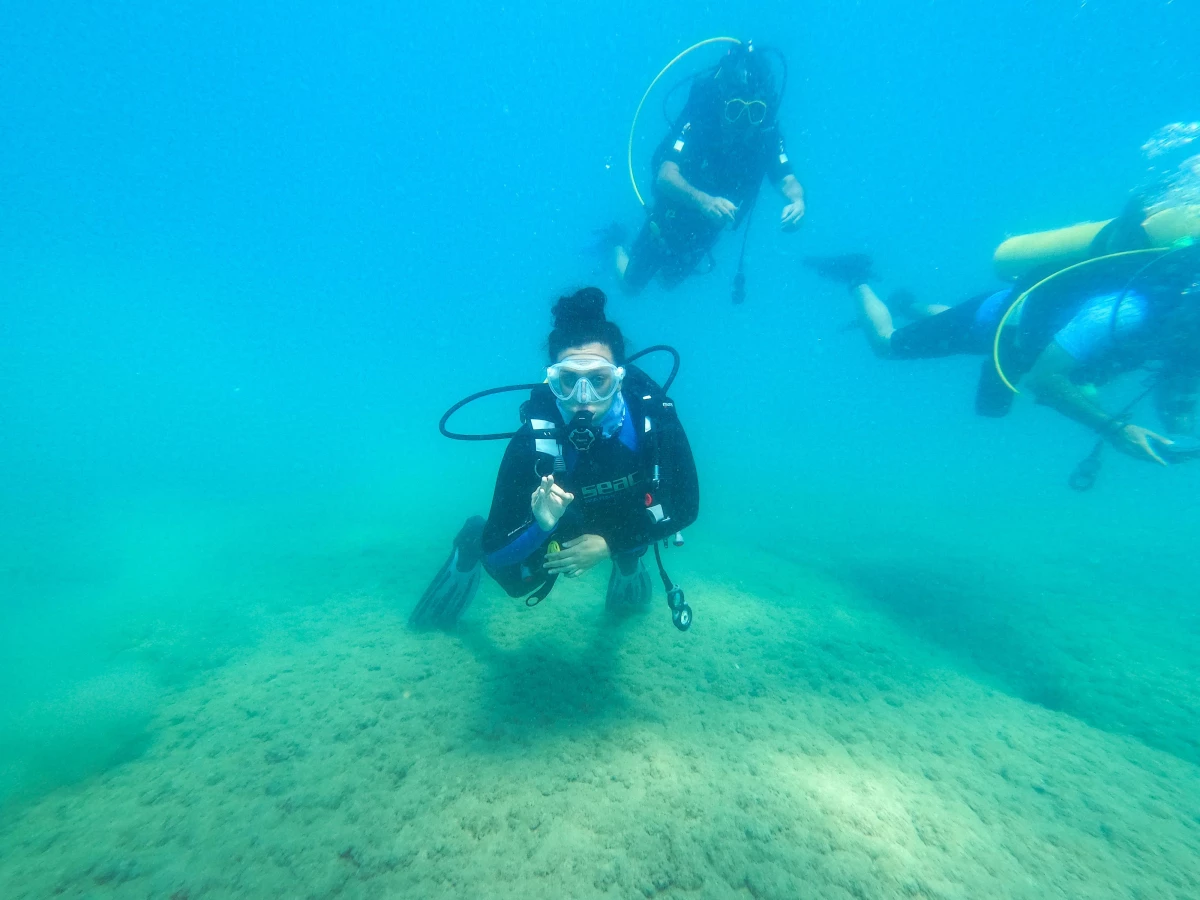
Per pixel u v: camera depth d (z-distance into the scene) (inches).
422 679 110.4
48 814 77.0
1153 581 221.8
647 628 140.2
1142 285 130.9
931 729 103.9
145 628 141.6
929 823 74.8
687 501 99.6
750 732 95.4
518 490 95.3
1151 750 104.0
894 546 267.1
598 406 85.4
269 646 130.1
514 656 121.0
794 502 380.8
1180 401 145.6
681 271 281.6
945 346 197.3
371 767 83.1
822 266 281.4
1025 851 72.0
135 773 85.0
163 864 65.7
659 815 72.5
